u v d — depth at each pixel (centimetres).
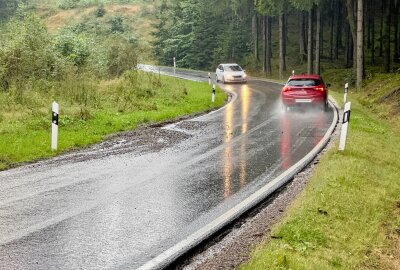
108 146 1210
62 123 1415
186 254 543
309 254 555
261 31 5703
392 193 902
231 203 731
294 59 5138
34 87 1891
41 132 1305
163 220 649
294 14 6531
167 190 798
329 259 552
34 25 2206
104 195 762
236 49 5591
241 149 1175
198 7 5631
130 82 2302
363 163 1052
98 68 2514
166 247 558
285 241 582
